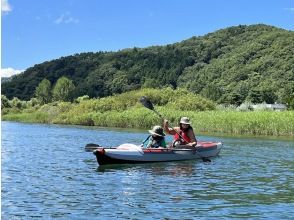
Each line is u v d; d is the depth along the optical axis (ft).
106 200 29.04
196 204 28.07
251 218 24.79
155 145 50.44
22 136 92.38
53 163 47.60
